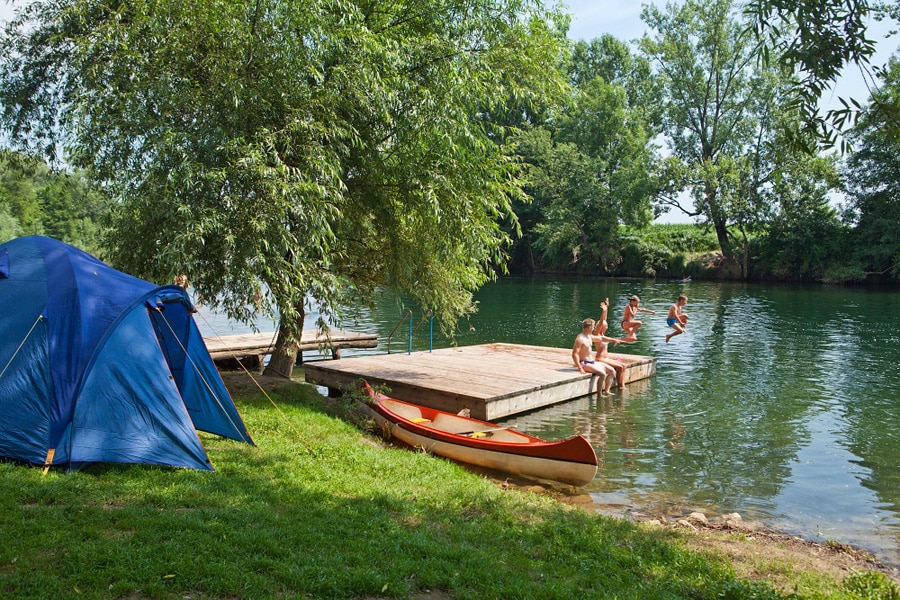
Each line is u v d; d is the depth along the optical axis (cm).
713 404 1314
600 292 3994
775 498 823
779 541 683
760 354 1900
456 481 782
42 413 659
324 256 961
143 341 721
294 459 776
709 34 4591
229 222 888
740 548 638
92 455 665
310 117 957
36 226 6181
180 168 877
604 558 563
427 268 1252
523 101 1282
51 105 1144
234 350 1661
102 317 707
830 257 4538
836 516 767
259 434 870
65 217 6331
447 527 602
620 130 5262
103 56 955
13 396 662
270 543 491
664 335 2291
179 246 850
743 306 3219
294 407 1038
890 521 754
